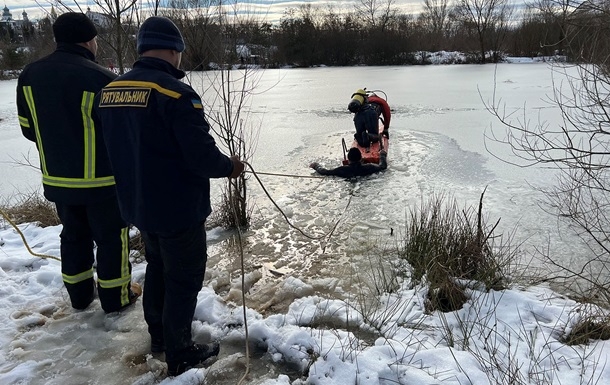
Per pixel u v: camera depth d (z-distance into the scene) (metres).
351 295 3.58
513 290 3.53
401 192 5.97
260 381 2.64
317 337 2.89
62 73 2.81
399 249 4.34
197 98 2.25
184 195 2.33
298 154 8.05
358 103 7.32
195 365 2.73
